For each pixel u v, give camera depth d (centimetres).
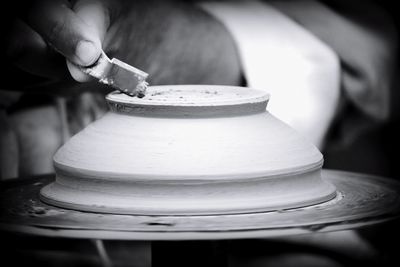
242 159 115
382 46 235
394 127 243
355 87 228
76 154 121
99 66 121
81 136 125
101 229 105
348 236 215
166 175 112
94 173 116
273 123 124
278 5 231
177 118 117
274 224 106
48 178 141
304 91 204
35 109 203
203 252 119
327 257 217
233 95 125
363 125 235
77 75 126
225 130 117
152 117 118
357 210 115
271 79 204
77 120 206
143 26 187
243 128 118
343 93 228
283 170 116
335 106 210
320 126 205
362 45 229
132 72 122
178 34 198
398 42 242
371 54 229
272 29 214
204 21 207
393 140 247
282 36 212
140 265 215
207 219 109
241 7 223
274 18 220
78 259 210
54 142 203
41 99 203
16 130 199
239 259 219
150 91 130
